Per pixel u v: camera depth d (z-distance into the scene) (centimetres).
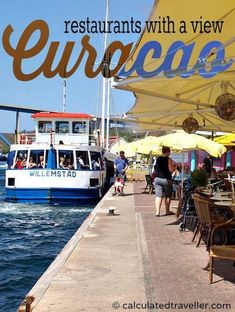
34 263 1264
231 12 630
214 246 670
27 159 2686
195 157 3291
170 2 600
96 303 581
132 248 927
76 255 859
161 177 1419
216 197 1024
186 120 1420
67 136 3306
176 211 1505
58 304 577
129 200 2006
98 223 1271
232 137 2086
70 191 2628
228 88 1010
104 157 3319
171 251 898
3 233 1792
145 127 1673
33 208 2530
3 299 930
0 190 4444
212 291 631
